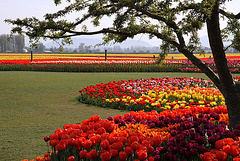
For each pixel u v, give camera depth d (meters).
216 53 4.56
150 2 4.62
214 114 4.47
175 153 2.97
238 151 2.74
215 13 4.40
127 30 4.89
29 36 4.64
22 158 4.91
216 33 4.50
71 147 3.36
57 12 4.62
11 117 8.05
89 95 10.98
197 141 3.22
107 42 5.52
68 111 8.87
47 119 7.80
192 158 3.09
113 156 2.80
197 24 4.08
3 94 12.38
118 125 4.16
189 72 25.77
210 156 2.63
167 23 4.75
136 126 4.00
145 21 5.26
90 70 27.03
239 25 4.59
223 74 4.57
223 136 3.69
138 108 8.86
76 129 3.55
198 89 9.63
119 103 9.32
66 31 4.75
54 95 12.08
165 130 3.77
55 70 27.42
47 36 4.80
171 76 21.14
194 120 4.30
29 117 8.04
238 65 25.94
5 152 5.20
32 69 28.08
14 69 28.48
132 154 3.05
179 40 4.88
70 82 16.97
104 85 11.73
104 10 4.73
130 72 26.19
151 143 3.08
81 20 4.73
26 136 6.18
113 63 30.23
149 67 27.03
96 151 3.07
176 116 4.51
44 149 5.36
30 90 13.56
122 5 4.54
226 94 4.61
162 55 5.69
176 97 9.69
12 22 4.44
